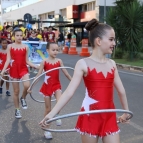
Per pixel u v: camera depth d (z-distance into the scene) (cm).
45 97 524
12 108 693
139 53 1686
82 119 292
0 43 870
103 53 292
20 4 6650
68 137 502
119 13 1656
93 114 286
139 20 1617
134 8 1611
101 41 286
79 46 3509
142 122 580
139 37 1636
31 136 508
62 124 571
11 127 555
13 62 609
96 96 287
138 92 866
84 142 292
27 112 655
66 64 1612
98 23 295
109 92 292
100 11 3419
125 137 496
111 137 287
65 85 980
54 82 525
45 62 536
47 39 2133
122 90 308
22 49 614
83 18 3884
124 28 1634
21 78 609
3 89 923
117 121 328
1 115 633
